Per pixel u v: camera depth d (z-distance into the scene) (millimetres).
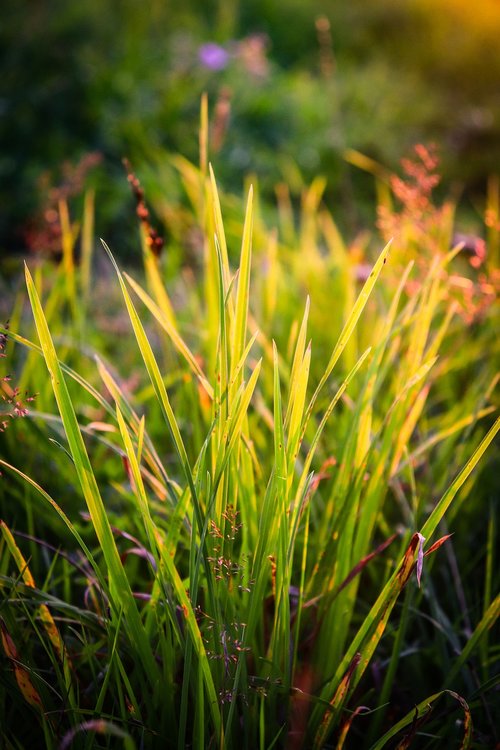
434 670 888
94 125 2605
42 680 727
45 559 890
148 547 895
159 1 3514
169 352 1038
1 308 1420
